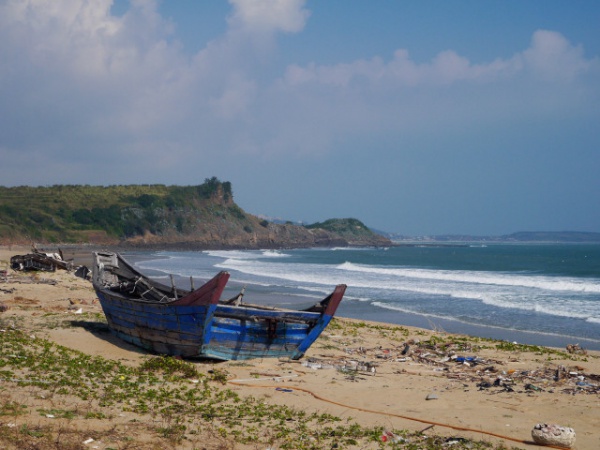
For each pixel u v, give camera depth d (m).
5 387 10.36
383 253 134.75
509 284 48.09
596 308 32.91
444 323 27.92
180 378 13.02
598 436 9.49
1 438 7.41
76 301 25.36
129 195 163.38
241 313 15.27
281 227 192.25
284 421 10.05
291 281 49.72
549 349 19.88
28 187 162.12
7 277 33.44
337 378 13.98
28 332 17.20
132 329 16.72
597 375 14.97
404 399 12.03
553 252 139.00
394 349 18.97
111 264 21.23
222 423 9.65
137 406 10.17
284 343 16.11
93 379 11.93
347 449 8.59
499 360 17.34
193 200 173.12
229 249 155.00
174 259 91.06
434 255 121.56
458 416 10.67
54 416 8.84
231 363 15.21
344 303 35.31
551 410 11.20
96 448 7.61
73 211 143.12
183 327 15.19
